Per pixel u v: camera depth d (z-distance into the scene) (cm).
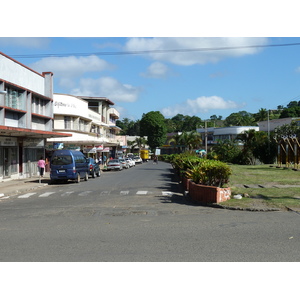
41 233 886
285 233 834
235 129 8925
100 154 6675
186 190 1862
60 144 3816
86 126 5344
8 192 1991
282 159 3975
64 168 2589
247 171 3212
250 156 5528
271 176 2598
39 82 3384
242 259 637
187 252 686
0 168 2725
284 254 664
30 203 1557
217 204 1298
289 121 7094
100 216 1149
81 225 989
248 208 1205
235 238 793
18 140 3019
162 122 11444
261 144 5494
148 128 11350
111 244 757
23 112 2927
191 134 7444
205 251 691
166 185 2261
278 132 5353
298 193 1534
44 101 3509
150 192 1855
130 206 1373
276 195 1480
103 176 3441
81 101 4891
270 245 728
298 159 3403
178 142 7512
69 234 867
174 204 1407
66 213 1230
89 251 703
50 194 1905
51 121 3584
